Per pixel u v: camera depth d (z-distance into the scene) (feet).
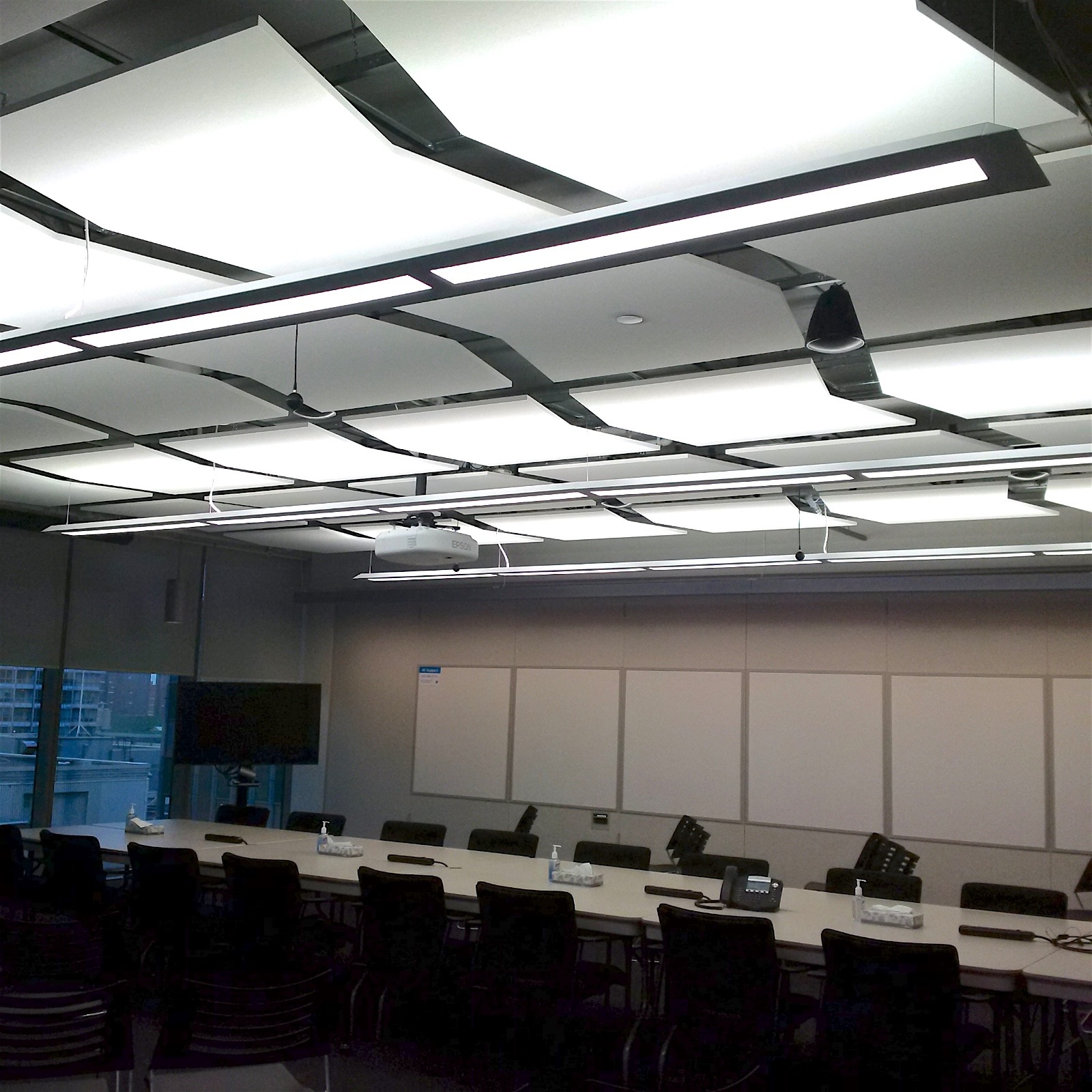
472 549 24.13
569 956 15.94
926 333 14.44
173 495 28.35
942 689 30.78
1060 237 11.08
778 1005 15.64
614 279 12.61
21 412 19.62
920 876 30.30
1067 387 15.90
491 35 8.06
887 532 29.73
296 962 18.15
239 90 8.71
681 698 34.30
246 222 11.32
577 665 36.17
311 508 22.47
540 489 19.88
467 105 9.03
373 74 9.43
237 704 34.17
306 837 25.81
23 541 32.17
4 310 14.34
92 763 33.94
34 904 21.09
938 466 16.94
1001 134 5.97
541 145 9.66
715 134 9.42
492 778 37.01
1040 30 7.45
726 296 13.08
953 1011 12.68
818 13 7.68
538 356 15.58
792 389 16.55
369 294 9.16
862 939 13.02
